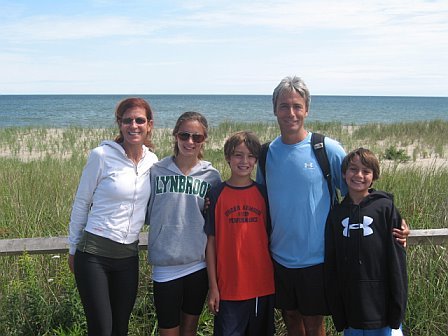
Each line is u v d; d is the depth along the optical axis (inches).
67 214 243.9
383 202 124.6
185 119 129.0
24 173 361.7
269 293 132.0
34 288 149.8
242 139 129.1
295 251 129.5
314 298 129.7
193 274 129.8
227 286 129.3
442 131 831.7
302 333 139.5
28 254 151.8
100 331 120.2
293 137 131.9
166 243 127.0
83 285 121.4
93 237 121.9
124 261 125.0
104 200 123.0
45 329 147.3
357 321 123.5
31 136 839.7
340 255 126.1
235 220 129.8
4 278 162.1
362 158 123.3
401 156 531.8
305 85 130.3
